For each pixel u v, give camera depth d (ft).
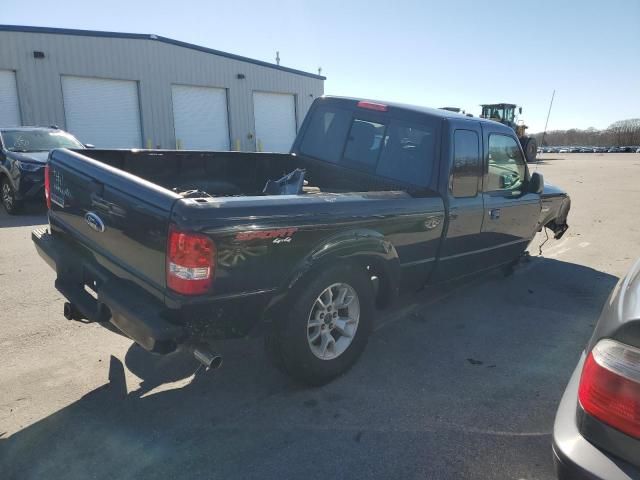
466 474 8.52
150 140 70.95
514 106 110.01
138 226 9.17
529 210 17.98
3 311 15.01
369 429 9.71
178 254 8.34
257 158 16.76
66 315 11.53
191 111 75.61
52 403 10.30
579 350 13.66
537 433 9.75
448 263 14.30
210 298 8.59
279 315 10.07
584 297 18.28
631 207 41.91
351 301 11.38
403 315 15.93
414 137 14.24
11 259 20.86
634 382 5.58
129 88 68.44
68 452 8.82
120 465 8.52
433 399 10.88
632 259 24.08
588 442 5.91
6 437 9.18
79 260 11.26
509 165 16.78
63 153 12.28
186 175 15.25
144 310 8.86
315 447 9.12
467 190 14.40
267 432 9.53
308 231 9.75
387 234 11.67
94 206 10.59
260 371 11.88
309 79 90.89
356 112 15.98
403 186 14.20
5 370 11.54
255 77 82.33
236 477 8.29
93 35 63.87
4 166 32.22
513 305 17.22
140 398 10.59
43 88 60.85
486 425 9.96
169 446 9.05
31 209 34.96
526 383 11.72
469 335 14.49
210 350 8.94
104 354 12.47
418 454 9.00
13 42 58.08
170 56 71.56
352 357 11.61
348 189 15.93
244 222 8.77
